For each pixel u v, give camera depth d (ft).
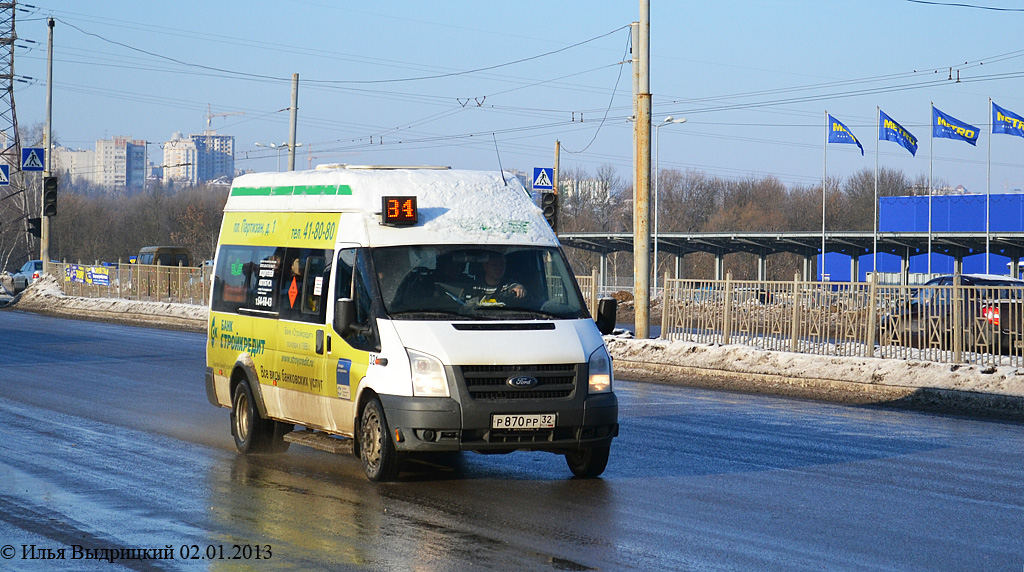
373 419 38.52
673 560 28.12
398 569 27.14
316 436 43.09
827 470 42.14
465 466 43.04
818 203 459.32
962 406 63.10
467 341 36.99
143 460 44.47
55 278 186.29
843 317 75.36
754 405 63.82
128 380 74.79
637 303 92.94
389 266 39.45
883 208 328.70
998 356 66.23
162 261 212.02
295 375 43.21
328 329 40.96
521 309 39.29
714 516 33.58
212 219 432.25
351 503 35.53
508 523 32.48
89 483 39.29
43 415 57.36
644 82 91.86
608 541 30.19
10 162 239.09
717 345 82.84
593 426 37.73
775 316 80.18
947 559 28.37
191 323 143.74
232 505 35.32
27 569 27.55
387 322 37.96
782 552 29.01
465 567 27.35
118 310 160.56
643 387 74.18
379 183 41.75
